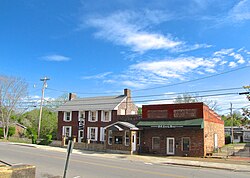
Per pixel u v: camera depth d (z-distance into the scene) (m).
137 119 40.94
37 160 22.72
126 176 16.06
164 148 34.09
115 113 46.06
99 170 18.30
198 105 32.56
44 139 48.03
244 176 17.73
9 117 61.00
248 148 37.50
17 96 60.94
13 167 11.01
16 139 57.12
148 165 22.77
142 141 35.97
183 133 32.97
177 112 33.88
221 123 40.97
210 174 18.28
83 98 54.44
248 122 29.11
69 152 9.96
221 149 36.72
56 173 16.59
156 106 35.66
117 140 36.72
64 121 51.62
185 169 20.94
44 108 76.06
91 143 44.28
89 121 48.59
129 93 49.44
